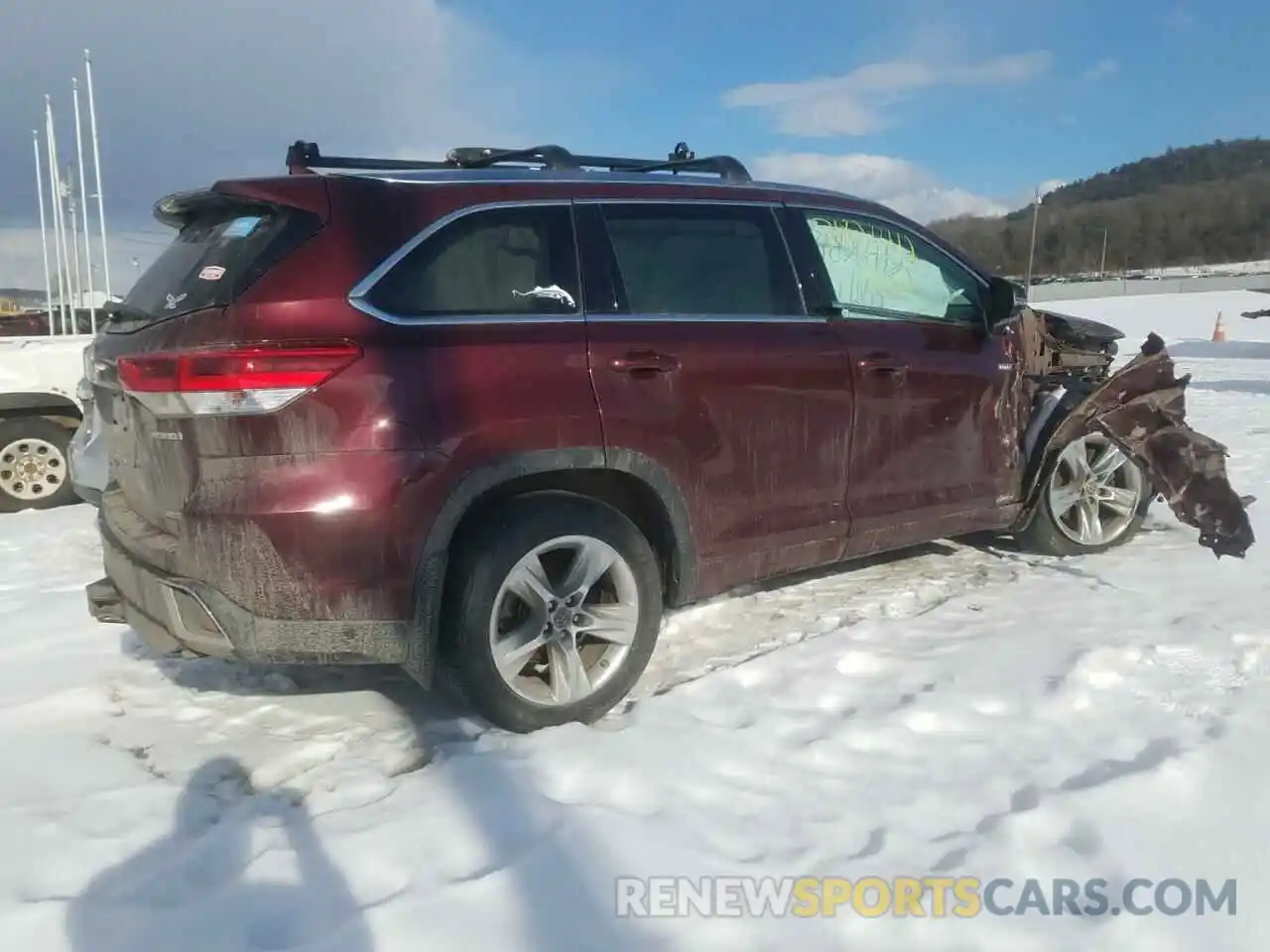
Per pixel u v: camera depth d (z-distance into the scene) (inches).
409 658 124.6
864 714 135.8
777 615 177.3
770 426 152.9
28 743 133.2
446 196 133.2
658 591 141.6
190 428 119.0
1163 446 184.7
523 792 115.6
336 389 118.4
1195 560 202.8
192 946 91.4
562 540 132.6
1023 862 102.8
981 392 183.9
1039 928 93.8
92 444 201.5
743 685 146.6
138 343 131.0
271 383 116.1
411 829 109.0
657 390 140.6
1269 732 128.0
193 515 118.6
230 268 124.9
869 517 167.6
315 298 120.6
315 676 155.5
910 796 115.7
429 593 123.8
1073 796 113.2
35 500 293.4
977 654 155.8
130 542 132.5
